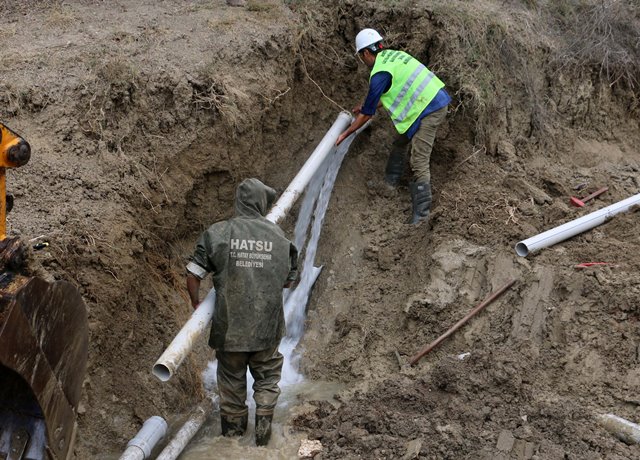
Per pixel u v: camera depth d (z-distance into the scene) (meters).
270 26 7.07
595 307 5.67
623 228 6.45
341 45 7.64
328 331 6.50
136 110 6.03
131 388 5.23
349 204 7.48
